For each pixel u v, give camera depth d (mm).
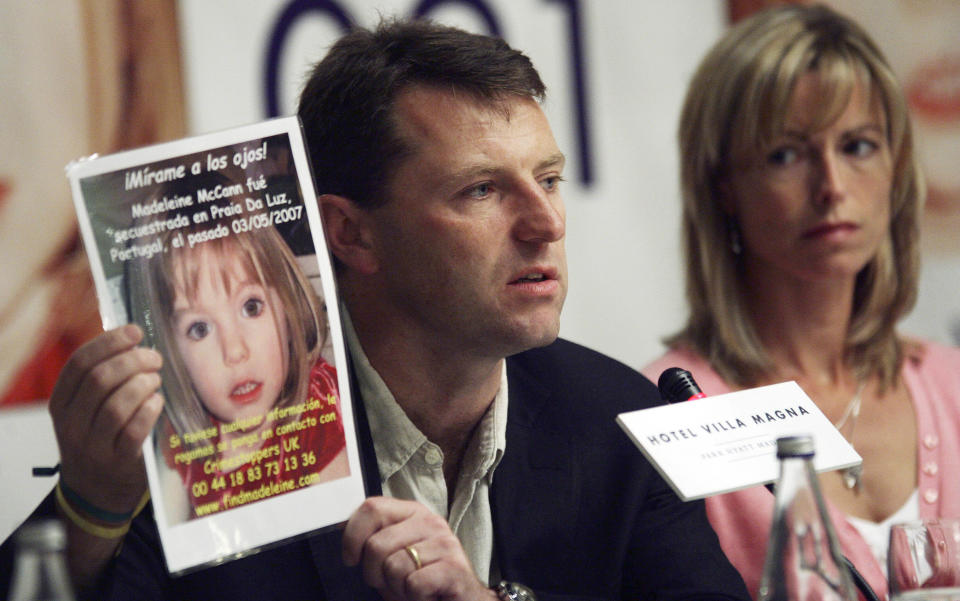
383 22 5895
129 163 4539
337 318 4770
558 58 10930
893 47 11469
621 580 6191
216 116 10055
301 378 4695
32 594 3520
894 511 8141
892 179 8594
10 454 9062
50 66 9492
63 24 9539
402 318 5633
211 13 10047
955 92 11484
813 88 8164
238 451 4578
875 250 8570
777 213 8289
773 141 8250
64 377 4473
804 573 3871
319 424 4711
